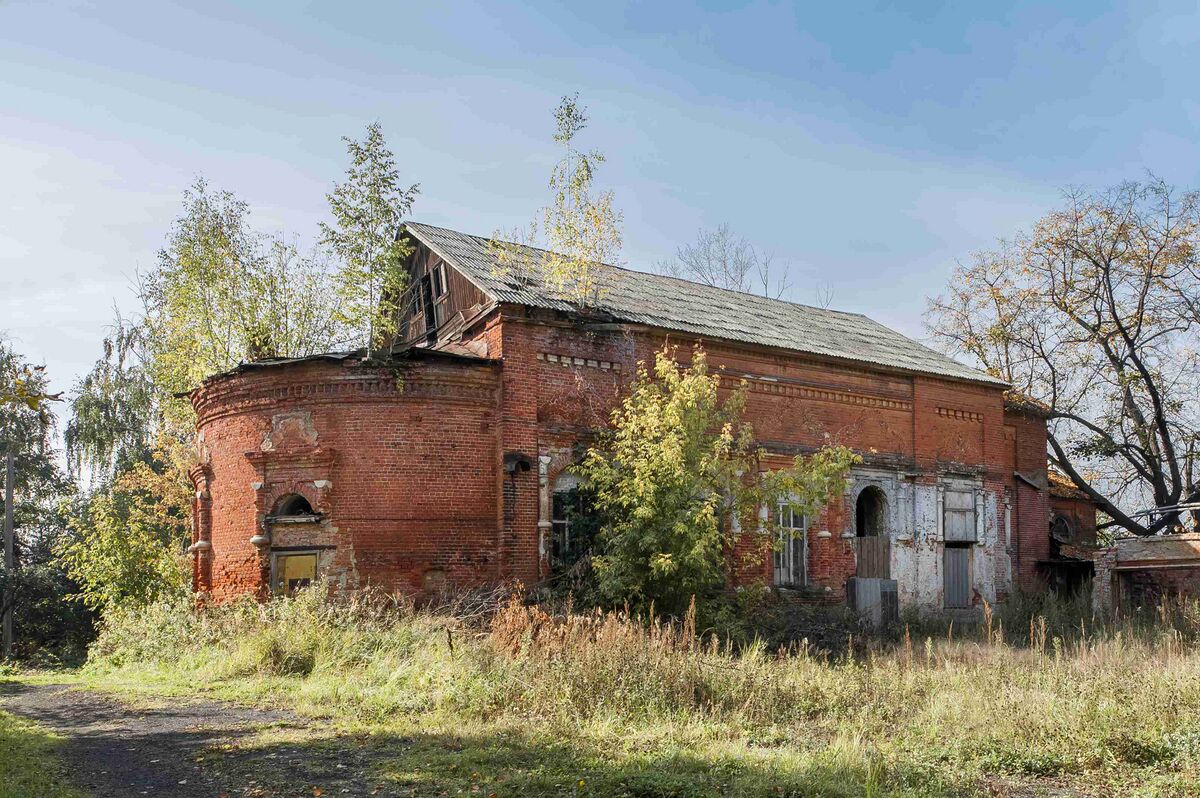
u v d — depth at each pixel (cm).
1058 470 3862
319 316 3388
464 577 2141
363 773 991
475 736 1146
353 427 2158
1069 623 2548
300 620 1823
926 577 2861
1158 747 1109
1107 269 3522
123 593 3006
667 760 1030
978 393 3083
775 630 2128
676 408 2045
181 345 3259
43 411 1312
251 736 1191
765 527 2216
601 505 2122
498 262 2538
